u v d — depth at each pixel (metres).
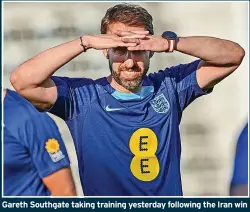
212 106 19.52
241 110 19.50
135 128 11.08
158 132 11.13
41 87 10.70
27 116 12.52
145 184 11.12
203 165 19.31
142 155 11.09
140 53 10.70
